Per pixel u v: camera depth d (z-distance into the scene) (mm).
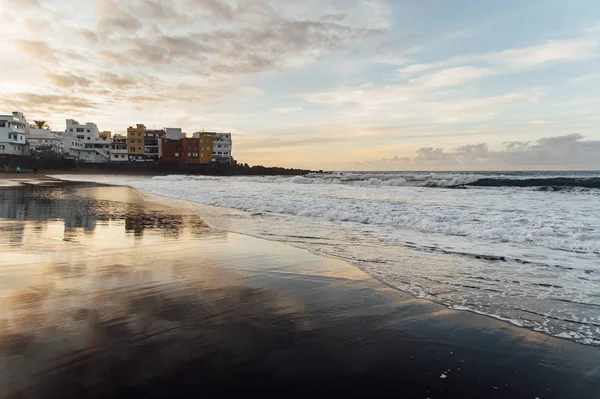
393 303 4801
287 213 14672
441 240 9070
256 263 6848
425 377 3012
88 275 5848
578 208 13953
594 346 3584
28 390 2674
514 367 3188
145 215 13695
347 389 2816
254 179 51375
